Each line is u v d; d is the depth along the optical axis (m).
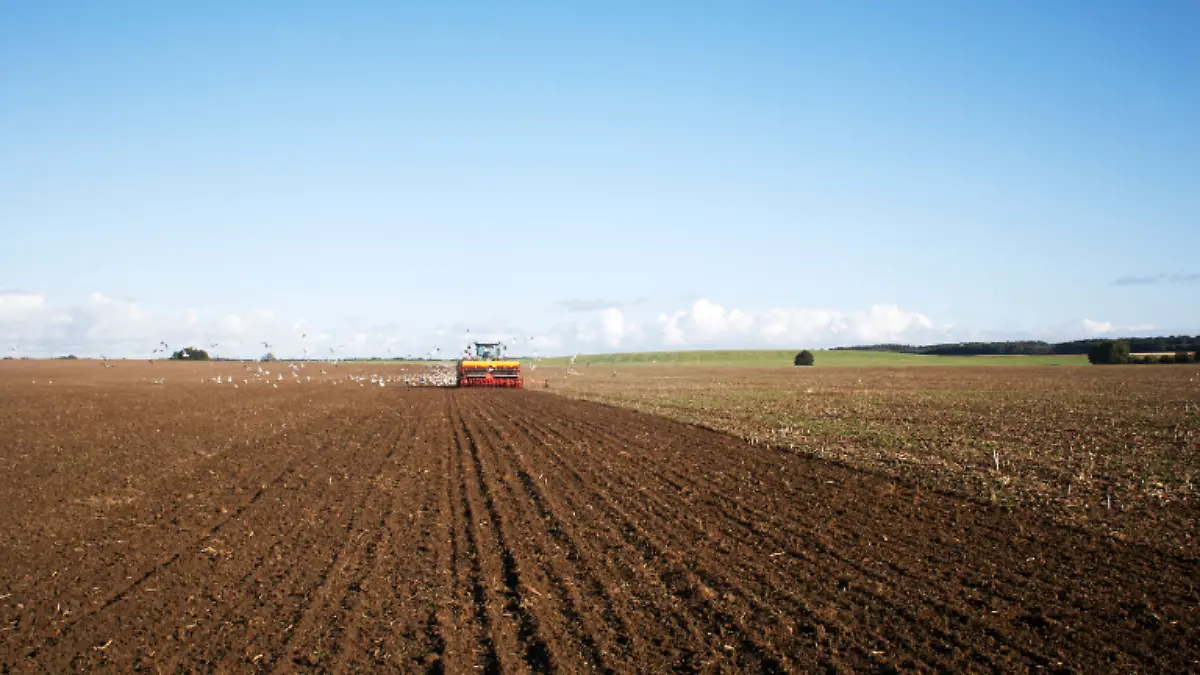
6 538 12.98
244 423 33.56
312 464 21.12
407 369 133.12
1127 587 9.66
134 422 33.88
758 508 14.45
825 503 14.77
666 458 21.23
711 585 9.99
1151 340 179.12
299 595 9.91
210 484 18.03
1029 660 7.65
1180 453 20.31
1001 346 198.25
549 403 45.47
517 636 8.45
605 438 26.41
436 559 11.45
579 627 8.66
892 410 35.25
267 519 14.26
